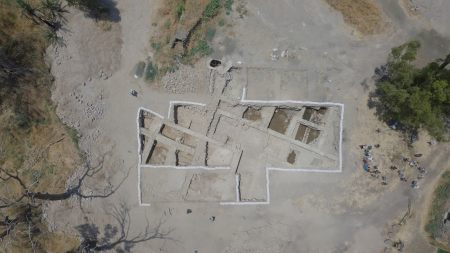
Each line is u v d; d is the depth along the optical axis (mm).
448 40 24734
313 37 25219
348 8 25109
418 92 21500
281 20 25375
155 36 26000
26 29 25516
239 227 25266
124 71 26203
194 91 25734
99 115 26219
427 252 24234
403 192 24547
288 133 25500
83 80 26047
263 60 25406
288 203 25062
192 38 25828
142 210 25812
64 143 25938
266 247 25094
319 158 25141
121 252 25922
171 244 25641
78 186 26016
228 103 25500
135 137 26031
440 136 22797
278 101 25203
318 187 24938
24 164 25812
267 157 25406
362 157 24750
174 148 25938
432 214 24391
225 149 25719
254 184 25422
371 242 24641
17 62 25422
